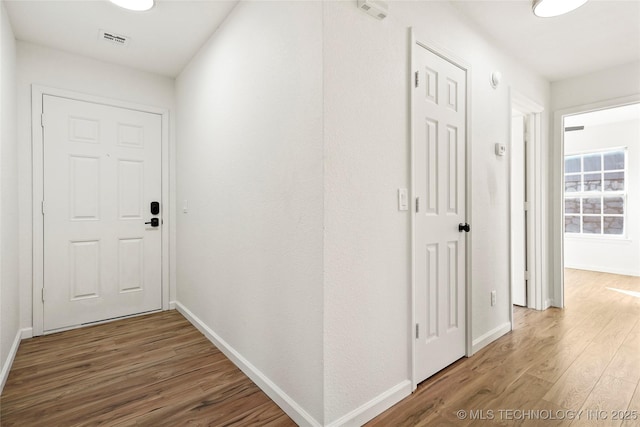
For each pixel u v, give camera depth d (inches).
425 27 72.7
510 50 104.7
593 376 74.7
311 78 55.8
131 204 118.6
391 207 65.0
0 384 69.4
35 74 100.7
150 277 123.0
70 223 107.0
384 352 63.6
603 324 109.3
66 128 106.2
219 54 91.3
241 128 79.7
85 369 79.9
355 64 58.2
